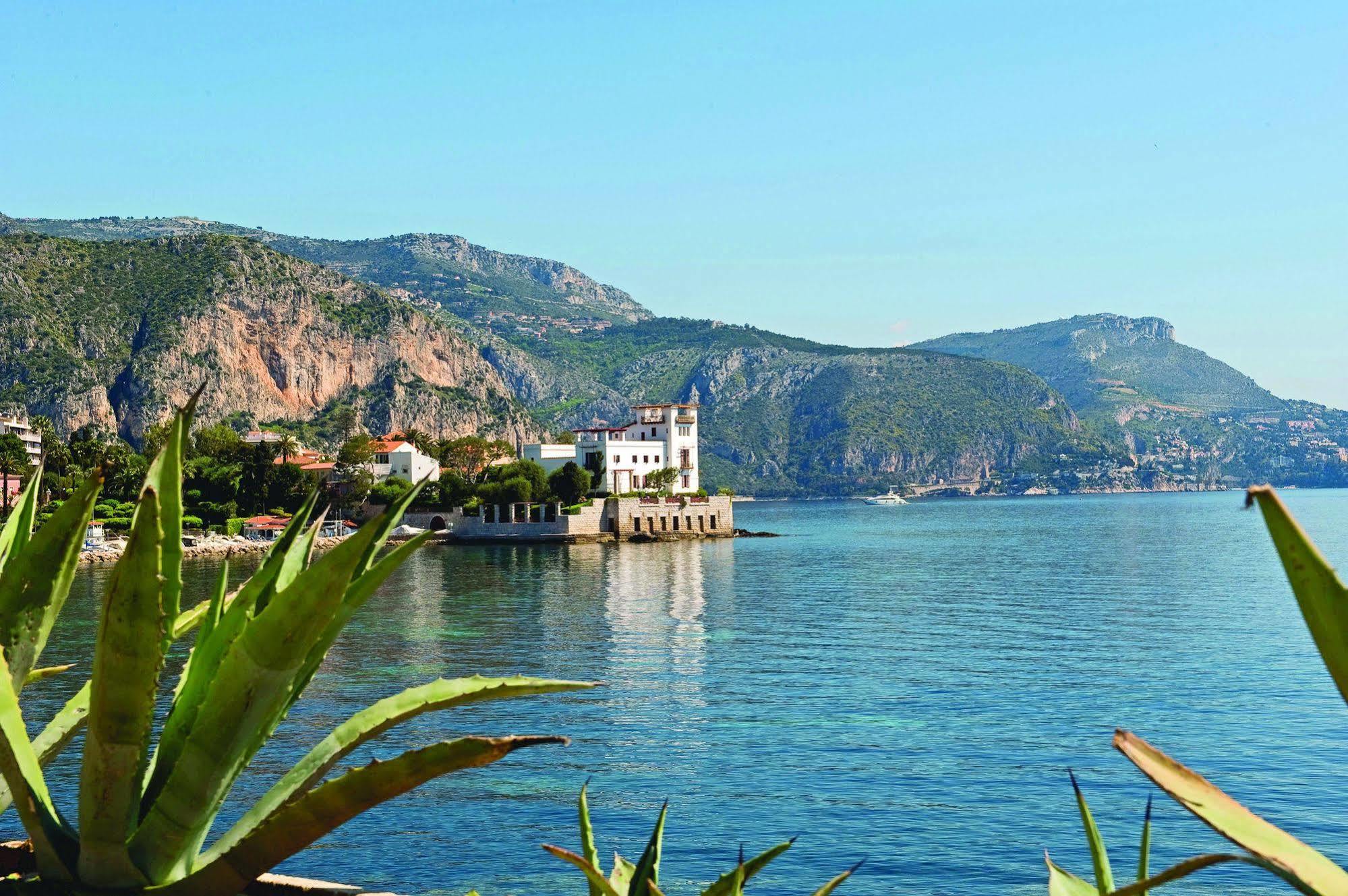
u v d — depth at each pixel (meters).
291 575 8.62
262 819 8.02
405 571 128.00
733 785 35.44
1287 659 58.72
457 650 66.06
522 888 26.52
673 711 46.72
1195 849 29.78
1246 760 37.81
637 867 7.04
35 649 8.05
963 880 27.53
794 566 135.75
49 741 9.27
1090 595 96.62
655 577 119.25
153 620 6.84
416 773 7.01
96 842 7.42
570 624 78.69
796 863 28.69
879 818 32.19
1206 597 93.19
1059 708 47.03
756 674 56.88
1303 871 3.69
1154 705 47.31
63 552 7.94
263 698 7.23
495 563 141.00
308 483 187.00
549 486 188.62
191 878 7.32
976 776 36.41
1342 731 41.62
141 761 7.42
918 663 59.72
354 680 54.41
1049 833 30.92
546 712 46.47
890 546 178.00
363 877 27.28
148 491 6.70
